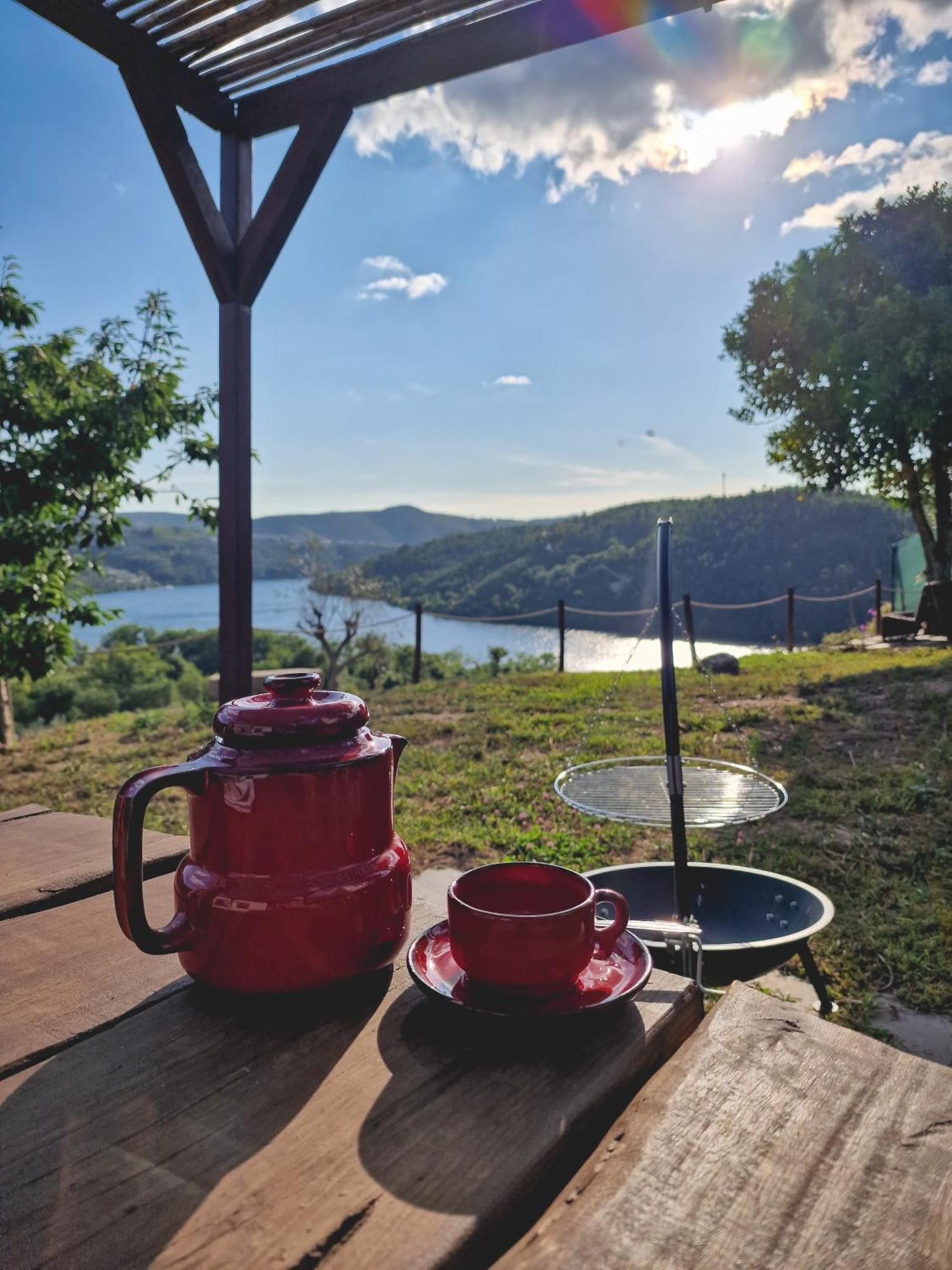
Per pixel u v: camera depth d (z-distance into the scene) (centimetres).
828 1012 268
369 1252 52
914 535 1619
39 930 104
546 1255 52
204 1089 70
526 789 525
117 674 2130
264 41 297
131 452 655
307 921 78
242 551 379
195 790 81
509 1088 69
